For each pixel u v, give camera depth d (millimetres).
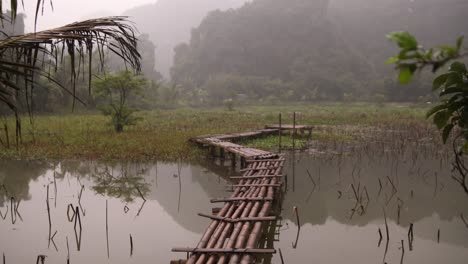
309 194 9062
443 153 13938
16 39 2707
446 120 2496
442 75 2438
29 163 11445
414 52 1205
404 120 25656
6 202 8008
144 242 6125
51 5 2795
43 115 26922
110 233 6453
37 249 5766
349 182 10125
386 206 8195
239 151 11180
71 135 15641
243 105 56438
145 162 12086
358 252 5832
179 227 6867
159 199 8562
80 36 2861
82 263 5359
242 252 4246
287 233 6664
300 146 15445
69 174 10469
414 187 9664
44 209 7574
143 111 35625
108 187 9375
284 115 30438
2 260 5367
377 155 13812
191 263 4117
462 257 5668
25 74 2727
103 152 12547
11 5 2768
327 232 6703
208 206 8203
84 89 29922
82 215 7289
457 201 8547
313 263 5441
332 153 14219
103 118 24047
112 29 3057
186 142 14555
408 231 6484
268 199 6277
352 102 59625
